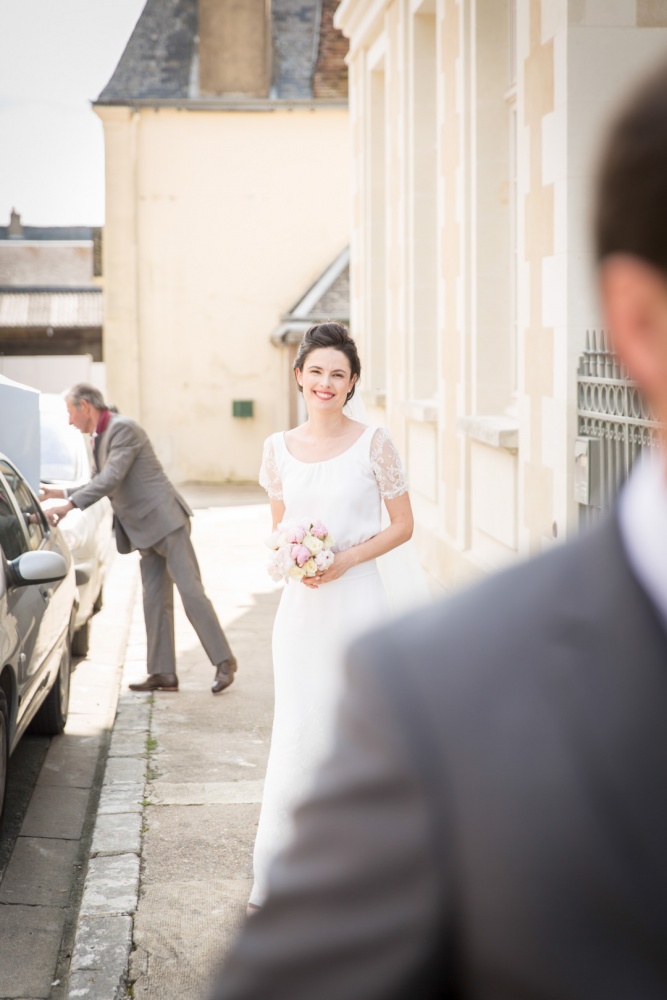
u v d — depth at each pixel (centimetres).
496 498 720
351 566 379
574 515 555
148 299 2009
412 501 1025
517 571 70
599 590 66
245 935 74
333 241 2030
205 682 700
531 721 64
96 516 856
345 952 68
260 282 2023
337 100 1995
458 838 64
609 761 62
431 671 67
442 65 845
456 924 65
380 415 1184
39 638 526
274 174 2011
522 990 63
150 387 2022
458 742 65
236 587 1022
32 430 651
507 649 66
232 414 2023
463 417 760
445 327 854
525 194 610
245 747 575
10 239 4431
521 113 614
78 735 627
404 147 991
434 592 896
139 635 842
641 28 531
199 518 1498
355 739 68
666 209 59
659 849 61
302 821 71
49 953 384
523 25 606
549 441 579
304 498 387
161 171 1992
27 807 521
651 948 61
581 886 62
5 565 493
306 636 379
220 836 463
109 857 436
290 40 2078
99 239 2120
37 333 3334
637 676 63
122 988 343
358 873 67
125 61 2017
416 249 972
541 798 62
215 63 1998
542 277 583
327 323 396
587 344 536
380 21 1114
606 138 62
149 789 514
